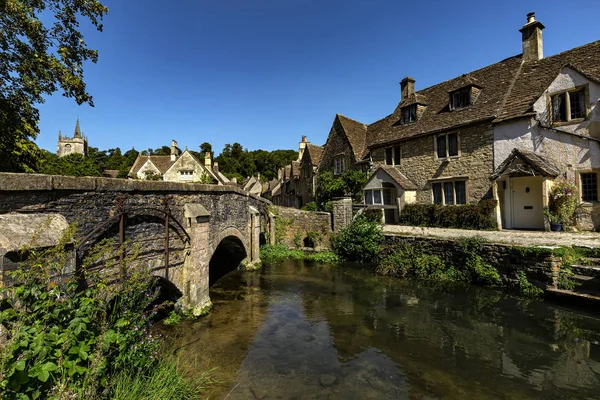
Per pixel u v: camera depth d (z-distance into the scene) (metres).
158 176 39.47
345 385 4.97
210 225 8.92
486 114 14.55
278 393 4.74
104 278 5.02
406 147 18.61
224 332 7.03
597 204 11.34
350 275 12.40
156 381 4.12
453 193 15.84
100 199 5.13
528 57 15.40
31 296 3.34
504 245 9.52
